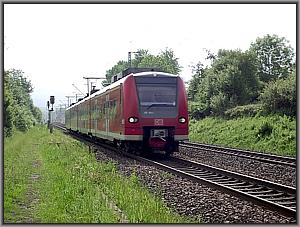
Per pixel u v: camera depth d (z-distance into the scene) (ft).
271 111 122.62
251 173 61.62
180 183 50.21
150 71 83.97
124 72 90.07
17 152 80.94
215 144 124.26
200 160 77.97
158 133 76.38
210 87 177.27
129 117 75.97
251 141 111.34
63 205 36.94
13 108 123.54
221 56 193.47
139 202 37.58
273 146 100.63
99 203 37.22
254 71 182.60
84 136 155.22
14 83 177.58
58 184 46.34
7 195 41.60
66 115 224.33
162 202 39.88
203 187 47.50
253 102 173.47
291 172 61.05
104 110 98.63
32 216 35.17
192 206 39.19
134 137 75.82
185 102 77.66
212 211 37.09
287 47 271.49
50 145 101.76
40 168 61.77
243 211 36.73
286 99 118.01
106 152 89.81
